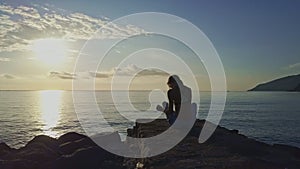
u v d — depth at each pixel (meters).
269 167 7.43
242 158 8.12
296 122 74.25
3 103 194.12
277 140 48.00
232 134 11.49
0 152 11.95
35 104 185.62
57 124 70.56
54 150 12.20
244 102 175.25
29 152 11.07
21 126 67.56
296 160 8.50
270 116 89.94
